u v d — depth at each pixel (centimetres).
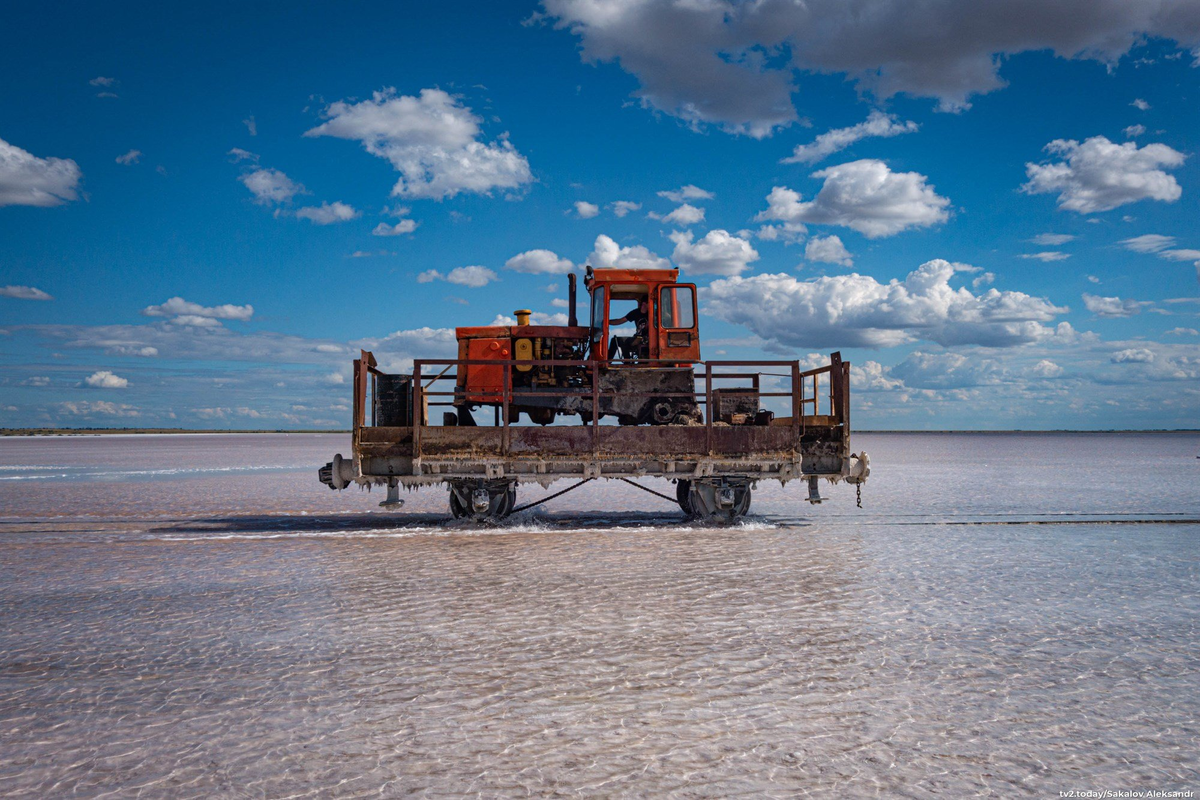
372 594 775
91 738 429
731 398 1363
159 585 825
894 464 4078
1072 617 688
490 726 443
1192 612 706
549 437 1196
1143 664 556
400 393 1277
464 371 1311
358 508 1658
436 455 1187
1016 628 650
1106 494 2008
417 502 1828
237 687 508
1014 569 911
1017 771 389
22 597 770
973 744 421
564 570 898
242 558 991
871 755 406
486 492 1255
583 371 1311
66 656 575
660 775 383
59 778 382
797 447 1226
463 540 1137
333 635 628
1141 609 717
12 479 2633
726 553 1020
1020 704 479
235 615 693
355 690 501
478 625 655
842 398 1261
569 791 366
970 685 511
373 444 1196
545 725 444
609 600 746
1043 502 1783
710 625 655
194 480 2581
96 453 5953
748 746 416
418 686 508
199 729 441
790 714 460
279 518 1459
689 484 1317
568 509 1617
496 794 362
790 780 378
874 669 543
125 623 667
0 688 509
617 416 1308
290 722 450
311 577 863
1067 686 510
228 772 387
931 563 947
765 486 2380
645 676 527
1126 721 454
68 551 1055
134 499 1866
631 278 1299
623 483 2450
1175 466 3688
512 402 1295
